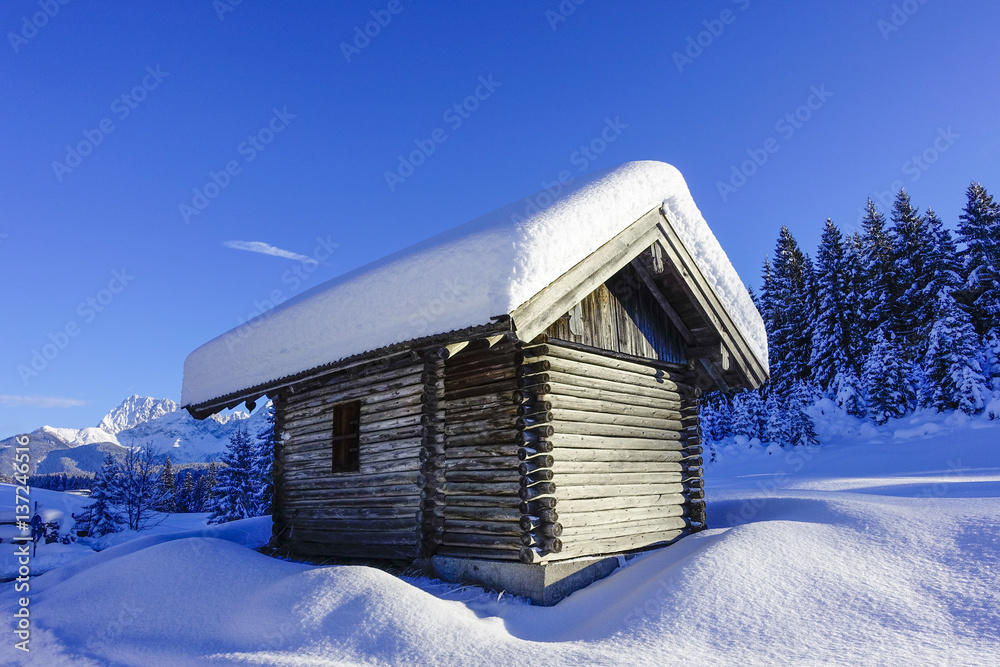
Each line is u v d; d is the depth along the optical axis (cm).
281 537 1030
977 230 3862
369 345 767
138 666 549
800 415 3375
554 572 697
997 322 3397
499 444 753
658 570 709
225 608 656
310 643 543
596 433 816
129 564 805
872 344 3744
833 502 824
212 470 6044
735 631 531
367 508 881
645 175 792
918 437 2931
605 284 876
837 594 573
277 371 952
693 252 890
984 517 680
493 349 786
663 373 979
